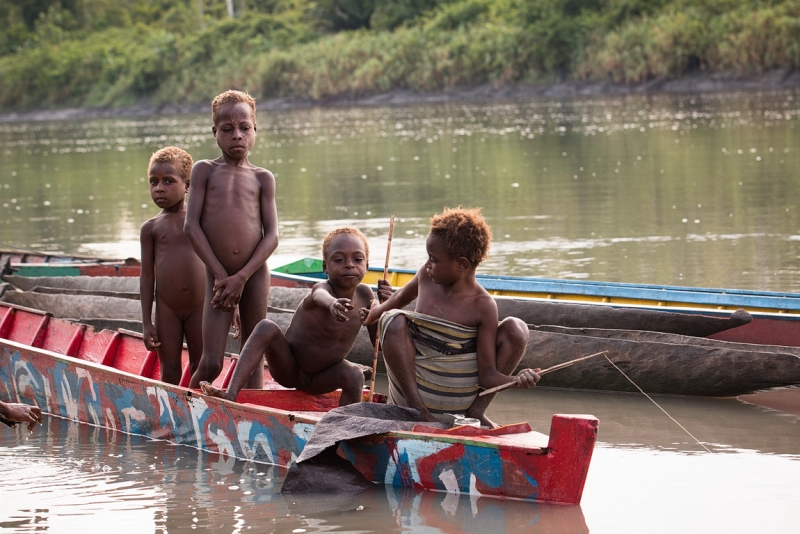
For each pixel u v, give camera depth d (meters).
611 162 27.75
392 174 27.98
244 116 8.73
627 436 8.58
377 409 7.41
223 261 8.66
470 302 7.41
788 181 22.41
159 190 9.11
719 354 9.51
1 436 8.83
